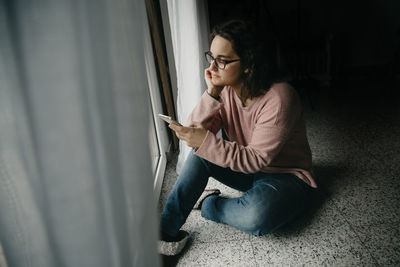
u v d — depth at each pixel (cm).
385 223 125
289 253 115
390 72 355
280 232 126
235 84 103
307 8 353
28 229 38
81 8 33
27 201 36
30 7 30
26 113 32
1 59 31
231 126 122
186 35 145
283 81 103
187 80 152
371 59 374
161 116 103
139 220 47
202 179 118
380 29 361
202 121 115
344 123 231
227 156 100
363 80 344
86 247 38
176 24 140
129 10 42
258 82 98
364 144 194
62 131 33
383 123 222
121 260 43
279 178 119
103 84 37
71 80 33
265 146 100
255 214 112
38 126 32
